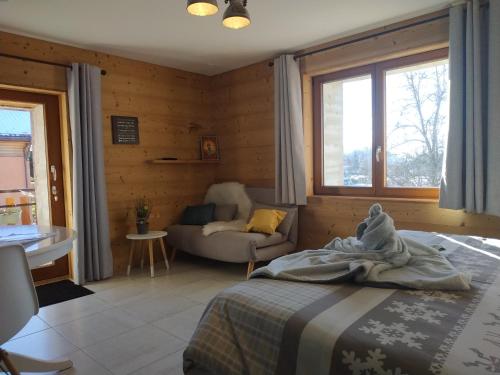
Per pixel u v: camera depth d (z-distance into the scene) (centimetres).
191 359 148
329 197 382
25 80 337
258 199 436
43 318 278
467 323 119
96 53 386
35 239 199
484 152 282
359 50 354
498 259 187
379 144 361
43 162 369
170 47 381
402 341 110
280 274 170
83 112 359
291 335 125
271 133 432
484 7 279
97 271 368
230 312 148
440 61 325
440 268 165
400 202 334
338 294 149
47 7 284
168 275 386
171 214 456
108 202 397
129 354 223
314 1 285
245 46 384
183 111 467
